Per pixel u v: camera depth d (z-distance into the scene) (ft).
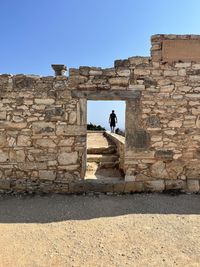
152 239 15.31
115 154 35.09
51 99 23.81
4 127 23.80
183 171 24.20
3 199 22.52
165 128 24.04
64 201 21.97
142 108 23.97
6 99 23.73
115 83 23.86
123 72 23.90
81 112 23.90
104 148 35.94
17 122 23.80
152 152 24.03
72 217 18.65
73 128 23.89
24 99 23.77
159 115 24.02
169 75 23.93
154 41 23.97
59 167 24.00
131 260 13.10
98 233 16.12
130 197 22.91
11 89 23.70
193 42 23.88
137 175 24.07
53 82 23.79
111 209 20.13
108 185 23.89
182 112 24.02
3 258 13.28
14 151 23.93
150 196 23.09
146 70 23.90
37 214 19.20
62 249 14.20
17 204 21.29
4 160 23.91
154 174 24.11
